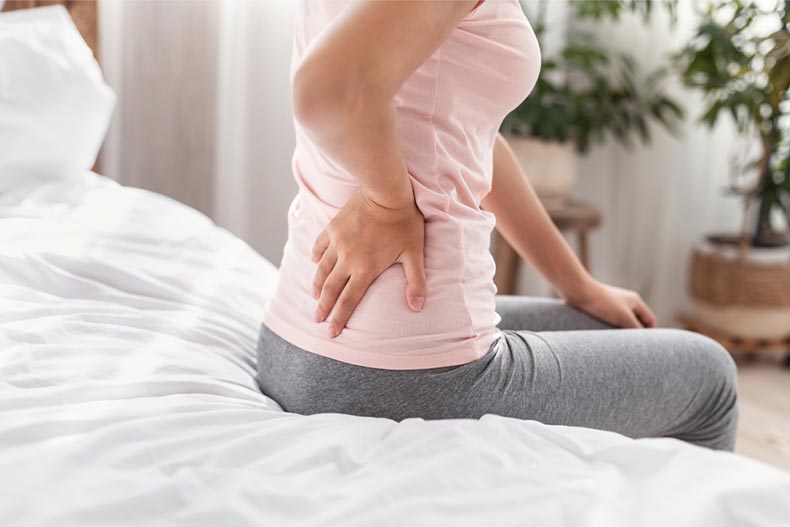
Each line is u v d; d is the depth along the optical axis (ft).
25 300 3.31
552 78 9.05
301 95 2.21
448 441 2.34
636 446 2.32
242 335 3.65
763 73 8.07
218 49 7.66
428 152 2.76
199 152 7.78
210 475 2.15
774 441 6.50
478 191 3.02
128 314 3.38
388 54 2.20
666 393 3.20
